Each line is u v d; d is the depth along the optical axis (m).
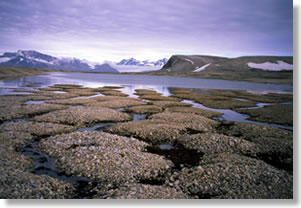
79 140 17.73
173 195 10.95
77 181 12.40
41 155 15.82
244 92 74.25
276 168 14.42
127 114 30.98
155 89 78.31
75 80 116.81
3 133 19.17
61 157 15.12
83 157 14.68
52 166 14.15
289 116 32.91
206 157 16.17
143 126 23.47
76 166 13.78
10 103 35.69
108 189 11.63
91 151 15.46
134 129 22.58
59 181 12.02
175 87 90.00
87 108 32.22
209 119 28.64
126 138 19.06
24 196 10.22
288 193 11.30
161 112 33.62
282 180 12.52
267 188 11.67
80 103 38.81
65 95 49.75
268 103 49.50
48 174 13.09
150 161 14.86
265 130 23.70
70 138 18.14
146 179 12.89
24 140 18.38
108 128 23.52
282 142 19.33
